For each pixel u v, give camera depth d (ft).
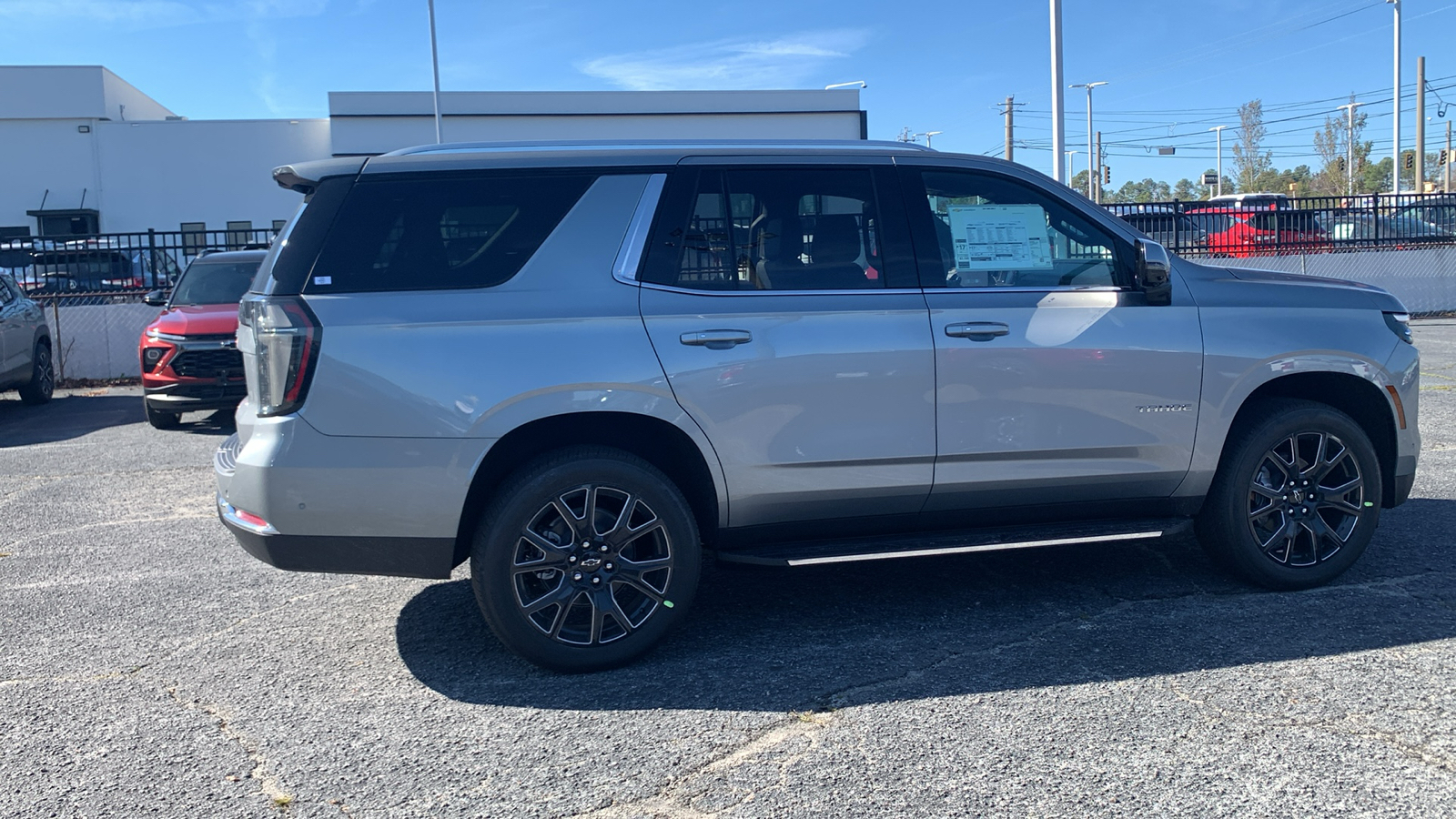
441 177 13.62
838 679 13.24
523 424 13.29
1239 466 15.71
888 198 14.88
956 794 10.25
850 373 14.19
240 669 14.10
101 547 20.63
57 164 132.67
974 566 17.98
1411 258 68.44
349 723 12.31
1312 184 257.34
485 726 12.15
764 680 13.29
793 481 14.19
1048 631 14.70
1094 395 15.01
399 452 13.01
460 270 13.46
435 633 15.35
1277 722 11.60
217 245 57.52
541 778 10.84
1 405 46.65
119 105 140.36
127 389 52.19
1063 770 10.66
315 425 12.92
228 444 15.26
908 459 14.46
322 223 13.29
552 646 13.51
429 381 13.05
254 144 134.92
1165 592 16.22
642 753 11.34
